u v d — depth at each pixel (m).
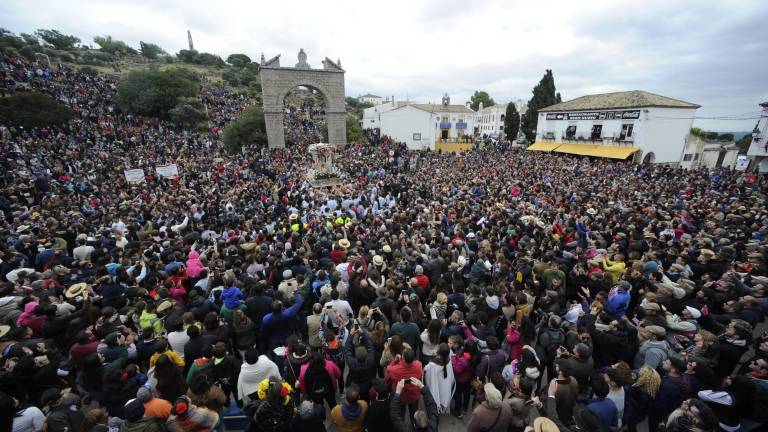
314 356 4.72
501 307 6.35
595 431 3.69
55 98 38.00
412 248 8.69
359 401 4.21
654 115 31.98
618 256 8.04
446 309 6.40
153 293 6.95
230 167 26.75
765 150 28.52
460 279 6.85
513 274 7.98
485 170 25.78
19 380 4.64
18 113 28.92
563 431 3.86
